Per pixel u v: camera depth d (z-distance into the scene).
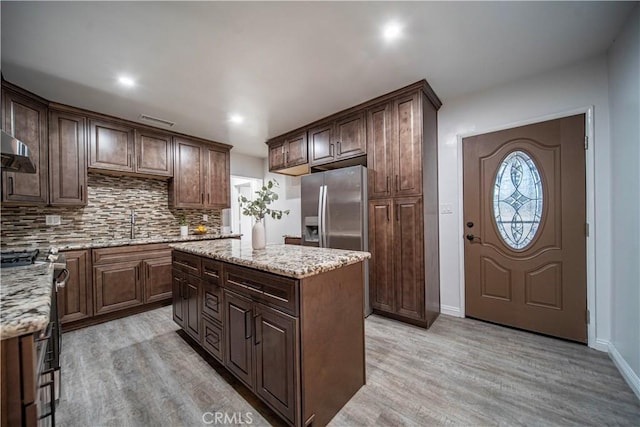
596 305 2.02
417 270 2.43
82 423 1.35
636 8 1.52
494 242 2.49
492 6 1.52
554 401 1.47
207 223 4.28
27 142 2.38
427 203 2.49
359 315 1.60
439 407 1.44
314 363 1.27
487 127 2.50
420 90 2.39
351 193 2.73
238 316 1.55
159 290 3.06
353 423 1.34
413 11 1.55
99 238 3.16
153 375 1.76
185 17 1.56
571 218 2.13
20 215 2.65
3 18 1.50
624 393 1.53
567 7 1.53
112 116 3.00
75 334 2.39
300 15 1.56
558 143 2.18
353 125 2.88
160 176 3.54
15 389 0.64
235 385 1.66
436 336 2.27
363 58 2.01
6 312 0.69
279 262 1.37
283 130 3.60
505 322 2.44
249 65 2.08
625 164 1.71
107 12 1.50
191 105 2.77
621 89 1.74
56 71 2.08
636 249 1.57
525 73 2.25
